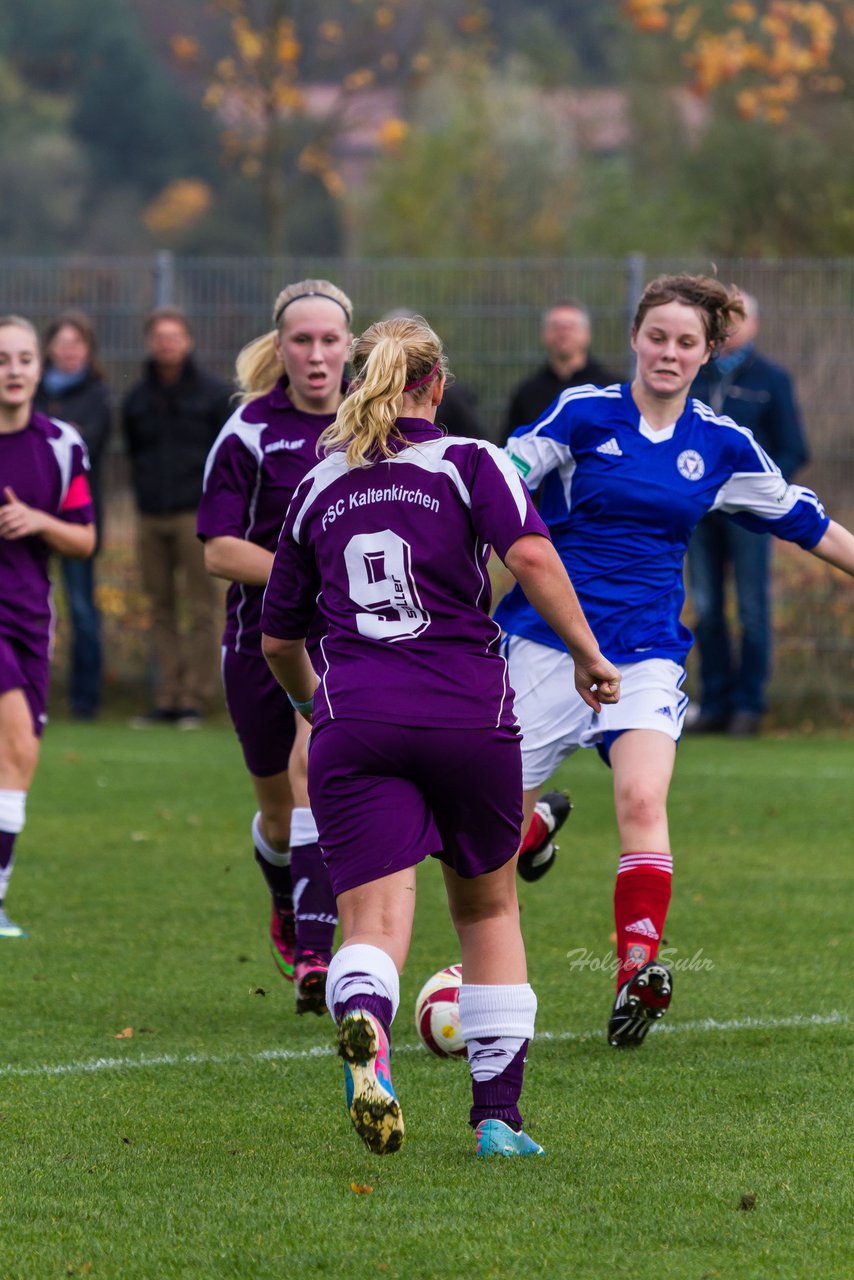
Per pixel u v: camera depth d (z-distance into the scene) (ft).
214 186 628.69
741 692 140.87
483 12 356.79
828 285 148.36
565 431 59.52
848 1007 60.49
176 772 120.47
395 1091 50.06
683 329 58.34
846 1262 36.17
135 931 73.46
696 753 130.82
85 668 150.10
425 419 42.60
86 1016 59.31
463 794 41.14
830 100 256.93
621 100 397.19
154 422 142.31
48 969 66.33
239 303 155.74
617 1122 46.57
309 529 42.70
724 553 139.74
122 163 626.23
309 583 43.78
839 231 245.04
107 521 155.74
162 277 155.94
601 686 42.96
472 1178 41.75
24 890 82.07
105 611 155.94
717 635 140.77
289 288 62.39
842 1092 49.60
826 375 148.66
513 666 60.49
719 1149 44.04
